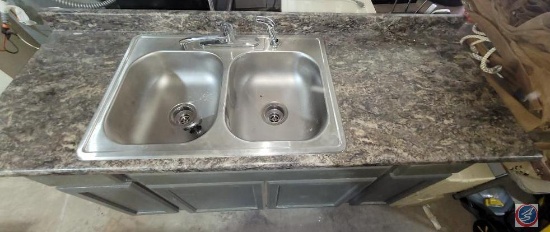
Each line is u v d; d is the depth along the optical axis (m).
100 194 0.88
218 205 1.25
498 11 0.77
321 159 0.66
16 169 0.61
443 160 0.66
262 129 0.93
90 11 0.92
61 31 0.97
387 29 1.02
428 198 1.25
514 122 0.73
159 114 0.95
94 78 0.83
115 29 0.98
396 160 0.65
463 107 0.77
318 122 0.89
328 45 0.98
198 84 1.02
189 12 0.95
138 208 1.17
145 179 0.83
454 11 1.01
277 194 1.08
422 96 0.80
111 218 1.43
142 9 0.97
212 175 0.84
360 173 0.87
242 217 1.46
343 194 1.14
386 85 0.84
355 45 0.98
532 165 0.91
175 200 1.09
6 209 1.45
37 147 0.66
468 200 1.41
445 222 1.45
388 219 1.46
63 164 0.63
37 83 0.80
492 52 0.84
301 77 1.02
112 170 0.63
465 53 0.95
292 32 1.02
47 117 0.72
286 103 1.00
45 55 0.89
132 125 0.88
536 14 0.65
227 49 0.97
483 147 0.68
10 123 0.70
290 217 1.47
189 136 0.90
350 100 0.79
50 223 1.41
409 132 0.71
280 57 0.98
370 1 1.14
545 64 0.65
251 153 0.67
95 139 0.68
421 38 1.01
